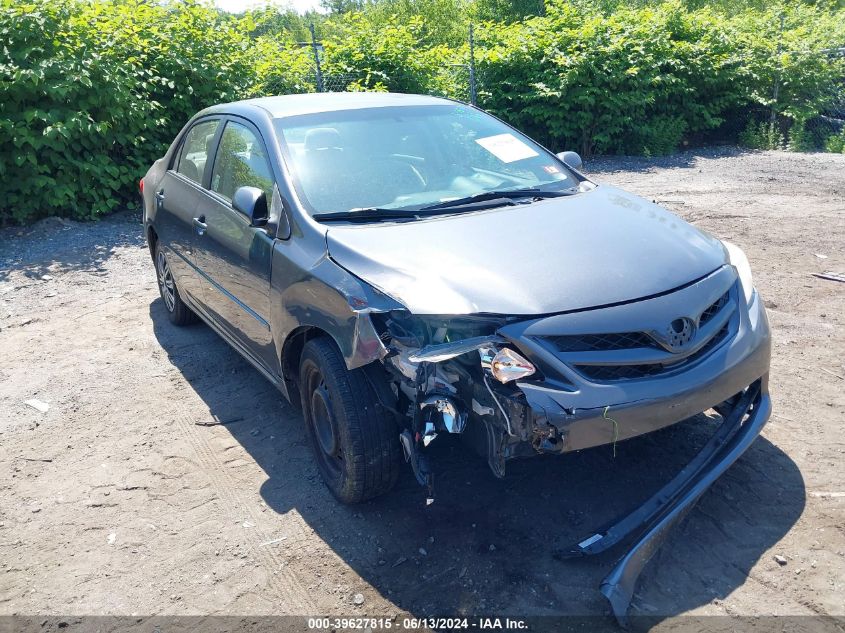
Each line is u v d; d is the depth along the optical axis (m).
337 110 4.41
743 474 3.49
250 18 11.62
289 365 3.81
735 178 11.47
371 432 3.19
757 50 15.61
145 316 6.36
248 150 4.34
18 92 8.23
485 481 3.57
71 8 9.15
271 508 3.54
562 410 2.71
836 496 3.29
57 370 5.31
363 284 3.10
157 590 3.05
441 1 31.80
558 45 14.01
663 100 14.80
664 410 2.84
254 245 3.94
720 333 3.16
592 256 3.14
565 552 2.94
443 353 2.75
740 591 2.79
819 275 6.32
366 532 3.30
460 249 3.19
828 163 12.62
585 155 14.23
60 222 9.02
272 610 2.89
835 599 2.71
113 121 8.96
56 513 3.63
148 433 4.35
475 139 4.45
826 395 4.22
